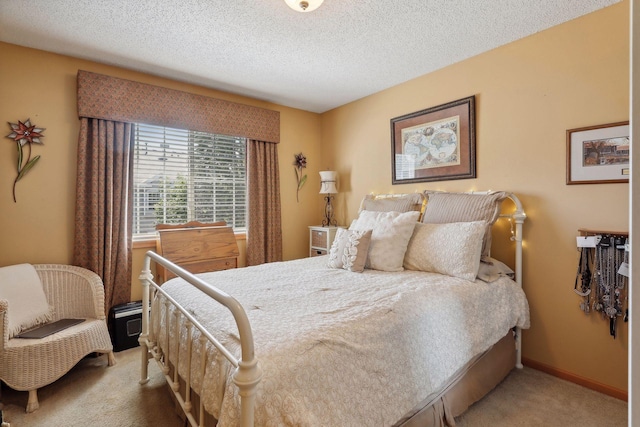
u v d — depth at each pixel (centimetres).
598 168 197
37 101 243
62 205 253
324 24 210
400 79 301
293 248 387
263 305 155
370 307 149
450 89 271
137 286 287
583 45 202
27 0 185
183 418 163
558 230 214
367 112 346
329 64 269
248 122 339
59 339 196
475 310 180
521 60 229
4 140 233
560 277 213
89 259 256
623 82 189
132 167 279
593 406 182
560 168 212
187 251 288
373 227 244
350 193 369
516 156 232
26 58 239
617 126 190
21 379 179
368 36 225
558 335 214
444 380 154
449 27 214
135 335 263
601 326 198
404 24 210
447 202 245
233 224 352
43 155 246
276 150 364
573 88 206
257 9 194
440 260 209
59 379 212
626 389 188
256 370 93
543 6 192
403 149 308
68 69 254
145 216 298
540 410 179
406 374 138
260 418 96
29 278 221
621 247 186
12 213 236
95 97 255
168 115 290
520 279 224
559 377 212
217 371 118
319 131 410
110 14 199
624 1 188
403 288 177
